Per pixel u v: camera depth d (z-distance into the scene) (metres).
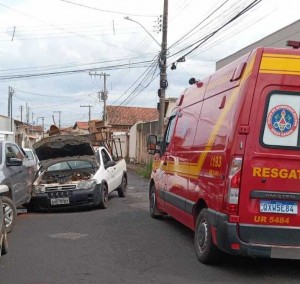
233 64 6.64
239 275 6.26
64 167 13.52
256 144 5.84
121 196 15.70
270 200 5.83
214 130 6.69
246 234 5.81
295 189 5.82
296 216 5.82
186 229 9.54
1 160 9.84
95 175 12.70
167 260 7.02
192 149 7.68
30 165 11.91
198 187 7.06
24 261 7.01
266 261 6.96
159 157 10.47
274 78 5.88
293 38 16.75
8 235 9.05
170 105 31.47
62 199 12.09
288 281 6.05
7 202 9.29
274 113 5.87
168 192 9.17
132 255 7.34
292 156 5.82
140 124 39.16
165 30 23.23
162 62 23.17
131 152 43.53
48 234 9.12
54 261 7.00
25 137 65.50
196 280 6.02
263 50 5.94
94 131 26.34
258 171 5.82
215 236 6.20
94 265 6.75
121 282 5.94
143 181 23.47
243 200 5.80
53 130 24.72
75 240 8.48
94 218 11.05
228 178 5.88
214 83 7.27
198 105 7.91
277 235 5.82
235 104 6.06
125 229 9.54
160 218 10.88
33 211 12.45
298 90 5.88
